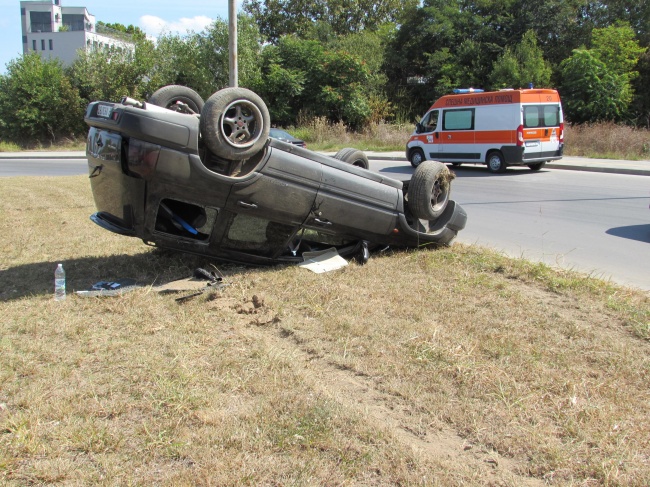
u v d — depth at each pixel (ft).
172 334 15.11
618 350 14.19
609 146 75.41
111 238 26.58
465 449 10.37
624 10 130.52
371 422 10.93
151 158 17.28
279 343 14.82
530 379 12.67
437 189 23.91
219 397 11.82
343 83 119.44
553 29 130.21
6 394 12.01
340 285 19.31
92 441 10.24
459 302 17.67
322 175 20.40
